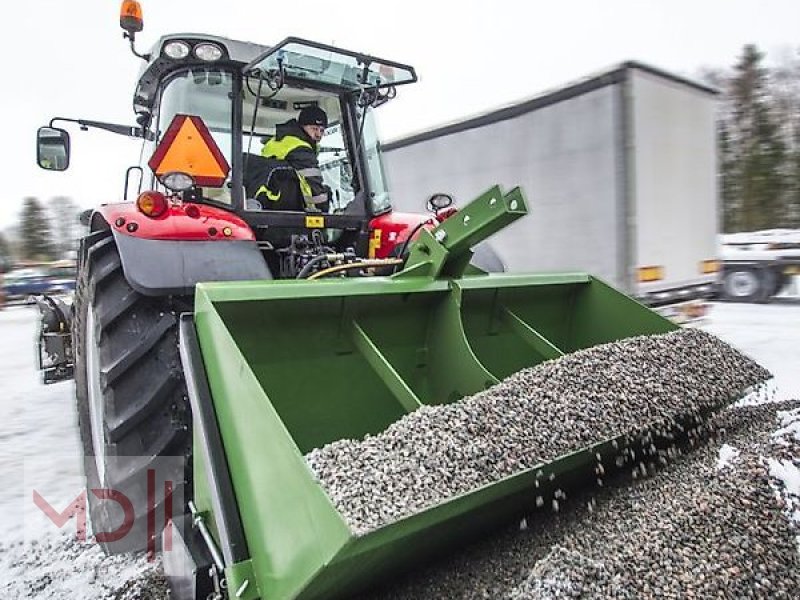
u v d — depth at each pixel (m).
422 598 1.47
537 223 6.31
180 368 2.18
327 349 2.01
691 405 1.92
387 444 1.45
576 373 1.91
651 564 1.38
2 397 5.98
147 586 2.23
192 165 2.57
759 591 1.33
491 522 1.62
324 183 3.56
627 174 5.54
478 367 2.16
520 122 6.43
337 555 1.13
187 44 2.88
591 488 1.85
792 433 1.85
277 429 1.28
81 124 3.96
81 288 2.83
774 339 7.38
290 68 3.11
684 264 6.09
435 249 2.24
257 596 1.31
